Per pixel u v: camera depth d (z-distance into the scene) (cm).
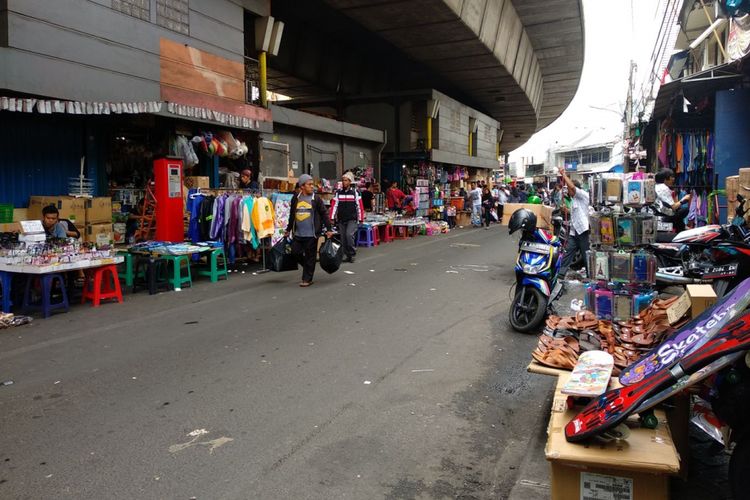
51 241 779
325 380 486
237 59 1368
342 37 2461
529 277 645
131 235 1145
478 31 2073
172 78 1168
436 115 2577
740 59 1084
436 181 2670
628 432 274
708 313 292
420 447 368
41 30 889
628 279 521
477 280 991
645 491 261
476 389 471
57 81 916
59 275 745
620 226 527
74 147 1084
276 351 567
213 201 1055
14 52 845
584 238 901
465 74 2728
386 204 2114
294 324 677
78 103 918
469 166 3150
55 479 322
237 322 687
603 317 521
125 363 529
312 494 310
